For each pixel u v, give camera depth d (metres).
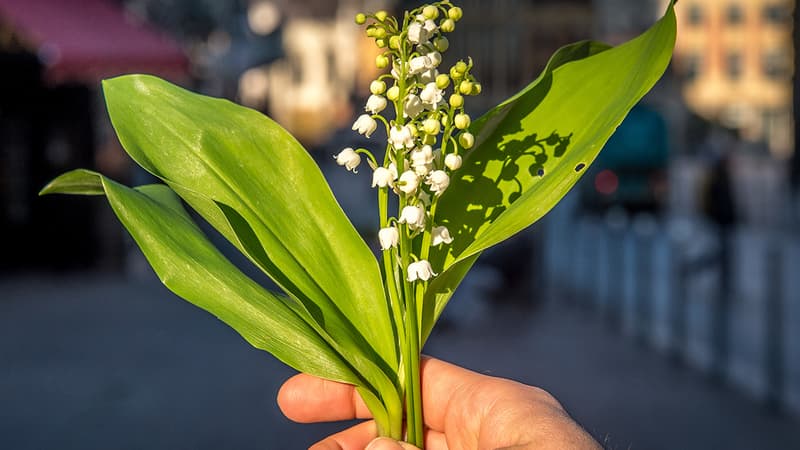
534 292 11.90
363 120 1.36
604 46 1.55
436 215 1.51
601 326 10.48
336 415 1.60
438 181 1.33
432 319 1.48
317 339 1.39
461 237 1.49
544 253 12.09
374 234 8.45
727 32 64.44
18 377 8.20
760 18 64.44
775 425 6.59
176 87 1.54
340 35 60.53
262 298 1.39
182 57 12.13
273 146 1.53
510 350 9.23
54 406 7.28
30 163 14.16
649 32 1.51
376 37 1.37
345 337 1.42
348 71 60.28
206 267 1.38
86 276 14.04
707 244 12.84
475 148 1.55
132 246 14.87
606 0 31.06
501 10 31.73
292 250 1.46
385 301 1.47
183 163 1.48
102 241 14.64
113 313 11.26
